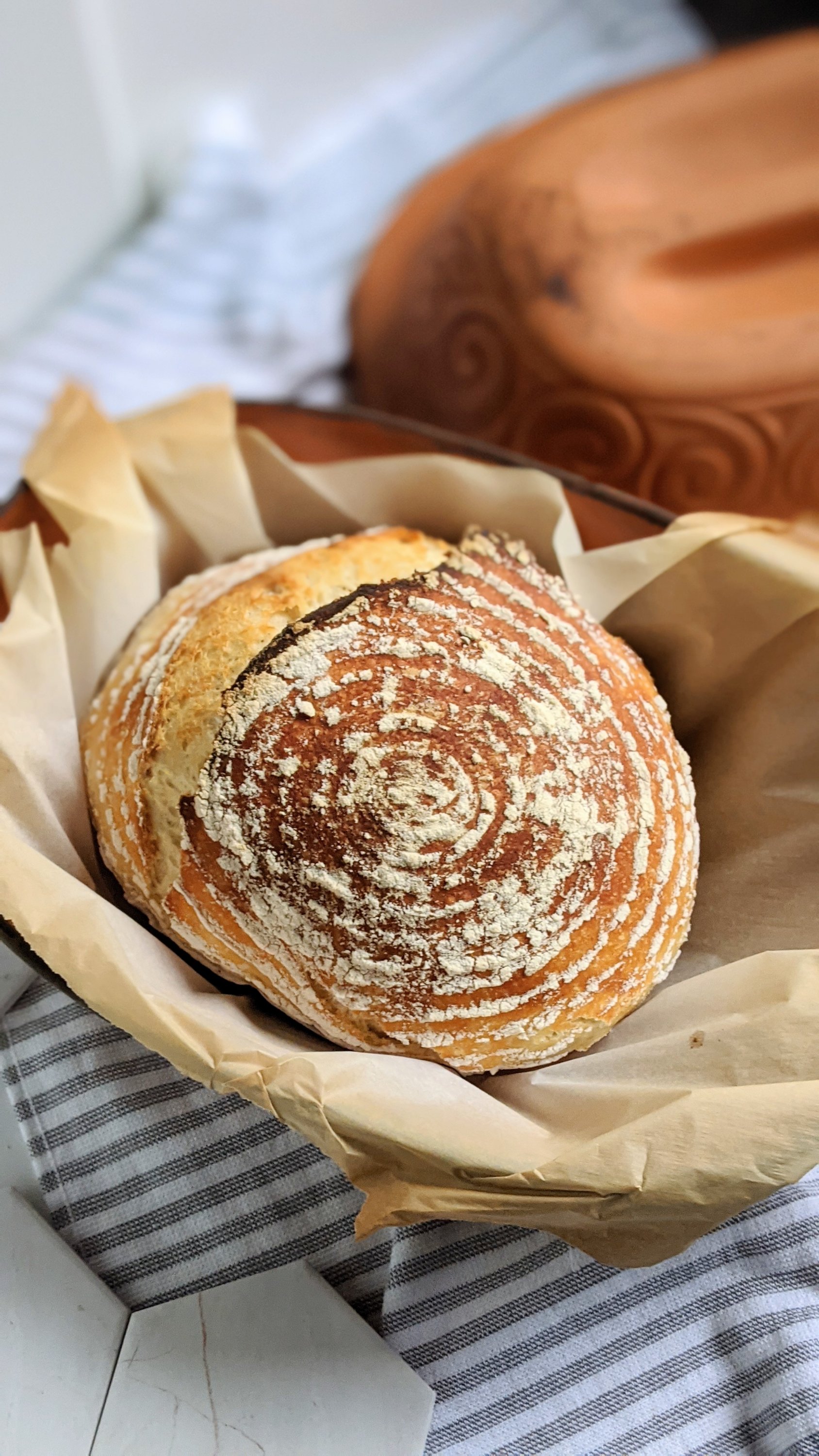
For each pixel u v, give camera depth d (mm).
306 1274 529
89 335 812
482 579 538
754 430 677
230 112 885
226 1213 540
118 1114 547
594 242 697
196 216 849
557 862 507
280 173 913
